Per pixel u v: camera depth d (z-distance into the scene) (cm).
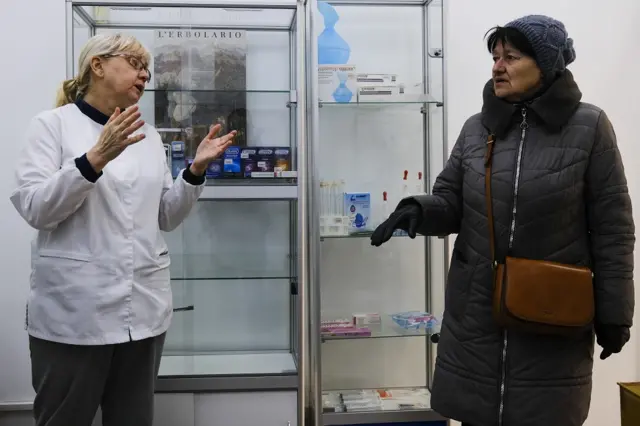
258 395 204
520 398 142
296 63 212
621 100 245
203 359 225
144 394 162
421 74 234
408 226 157
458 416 151
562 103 141
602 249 140
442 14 214
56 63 223
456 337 153
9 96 222
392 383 235
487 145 152
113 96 155
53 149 150
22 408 221
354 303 234
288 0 207
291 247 227
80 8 201
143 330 156
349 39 232
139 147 164
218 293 232
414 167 231
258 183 210
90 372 150
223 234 230
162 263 165
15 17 221
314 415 212
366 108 227
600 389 249
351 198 218
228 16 215
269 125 218
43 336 149
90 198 149
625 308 137
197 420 202
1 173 222
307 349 221
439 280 223
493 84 152
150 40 214
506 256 144
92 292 147
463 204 158
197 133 215
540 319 136
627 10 244
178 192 169
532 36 141
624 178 141
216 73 216
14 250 223
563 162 141
